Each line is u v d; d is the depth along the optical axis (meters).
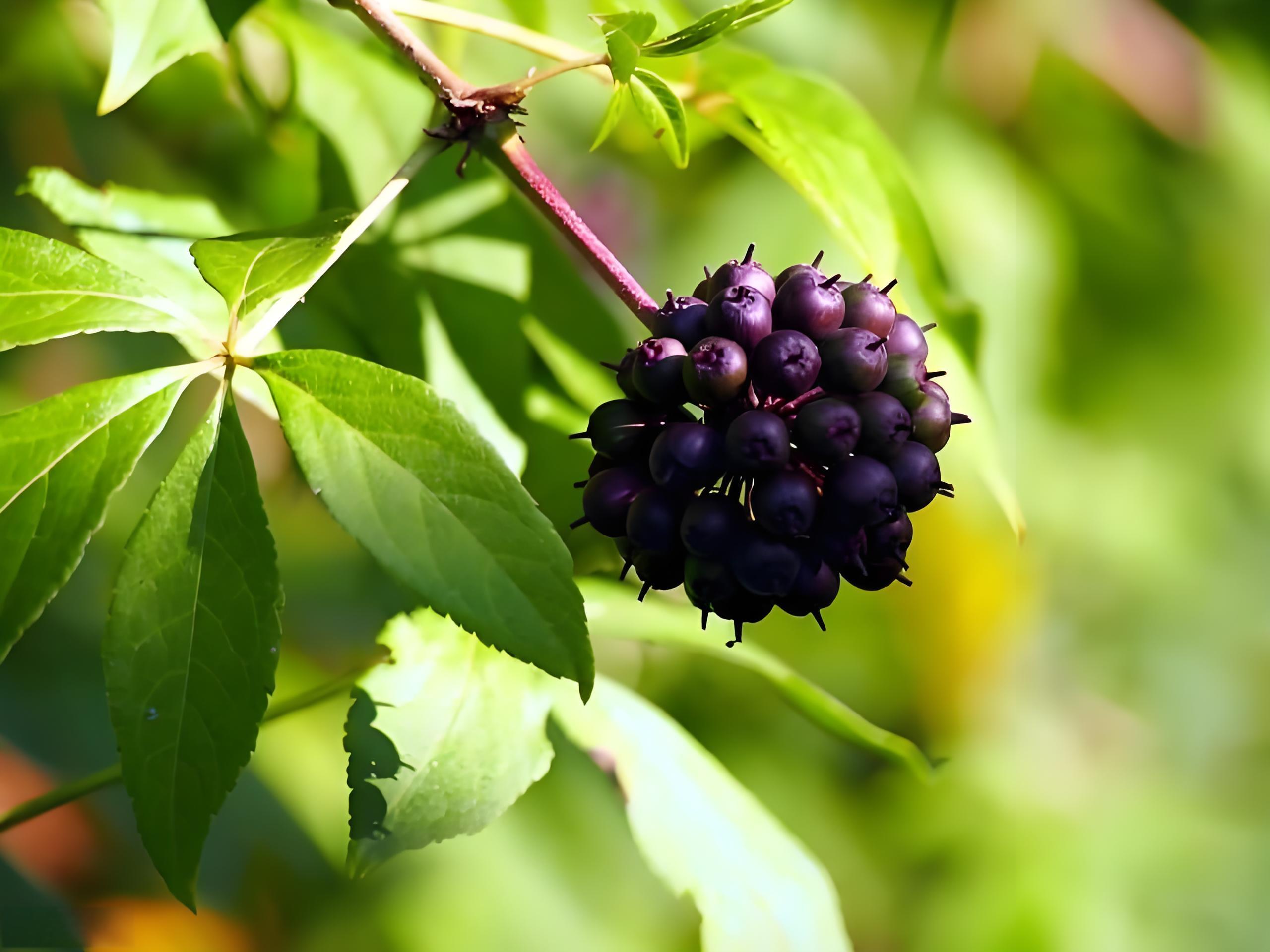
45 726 1.05
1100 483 1.20
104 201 0.87
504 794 0.84
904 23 1.09
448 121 0.83
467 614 0.79
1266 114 1.19
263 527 0.80
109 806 1.06
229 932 1.06
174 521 0.80
